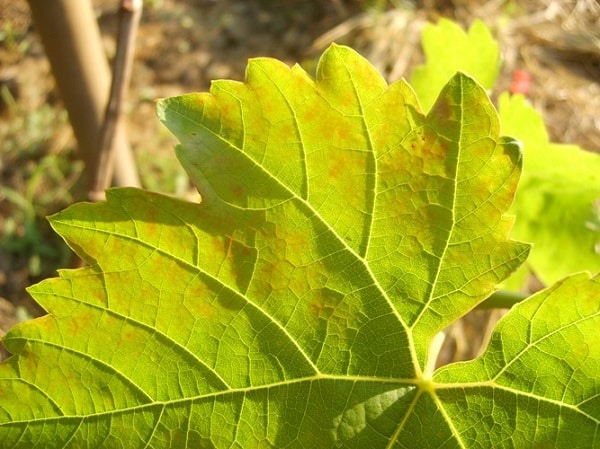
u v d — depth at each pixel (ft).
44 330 0.55
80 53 0.88
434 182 0.53
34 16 0.86
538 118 0.90
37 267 1.75
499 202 0.53
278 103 0.51
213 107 0.52
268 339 0.56
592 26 2.38
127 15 0.83
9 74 2.11
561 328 0.55
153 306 0.55
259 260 0.55
